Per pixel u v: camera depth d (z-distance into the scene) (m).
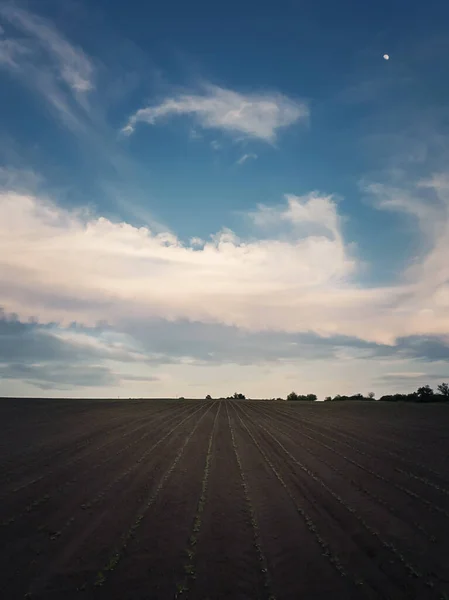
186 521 9.02
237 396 106.62
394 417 29.86
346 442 19.42
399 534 8.27
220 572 6.78
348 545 7.83
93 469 13.28
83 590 6.15
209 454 16.70
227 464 14.89
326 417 32.03
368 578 6.61
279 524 8.94
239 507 10.08
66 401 45.22
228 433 23.12
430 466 13.77
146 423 26.52
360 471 13.44
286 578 6.61
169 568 6.87
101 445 17.72
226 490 11.52
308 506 10.12
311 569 6.91
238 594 6.14
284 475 13.22
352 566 7.00
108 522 8.80
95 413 31.84
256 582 6.49
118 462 14.48
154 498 10.52
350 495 10.90
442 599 5.99
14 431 21.33
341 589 6.29
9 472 12.70
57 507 9.63
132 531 8.35
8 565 6.88
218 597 6.05
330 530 8.57
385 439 19.88
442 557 7.27
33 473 12.62
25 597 5.95
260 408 43.88
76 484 11.54
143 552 7.42
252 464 14.91
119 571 6.73
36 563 6.95
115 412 33.41
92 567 6.84
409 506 9.88
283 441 20.20
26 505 9.72
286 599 6.02
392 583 6.45
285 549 7.67
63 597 5.96
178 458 15.66
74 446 17.33
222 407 44.94
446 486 11.39
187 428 24.84
